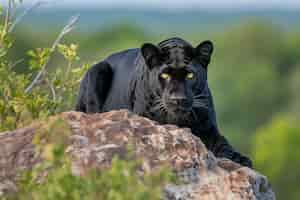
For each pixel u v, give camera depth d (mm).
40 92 20500
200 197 14602
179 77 19297
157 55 19578
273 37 156375
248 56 149875
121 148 14750
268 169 92438
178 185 14594
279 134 94625
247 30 153500
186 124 19516
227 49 151375
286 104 133625
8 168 14602
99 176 12664
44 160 14406
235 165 15500
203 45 19688
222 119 130750
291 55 156750
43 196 12656
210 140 19812
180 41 19859
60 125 13273
